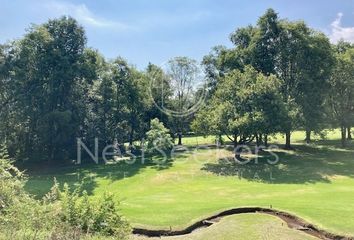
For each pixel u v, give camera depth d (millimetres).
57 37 58906
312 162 49031
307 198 31375
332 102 61188
